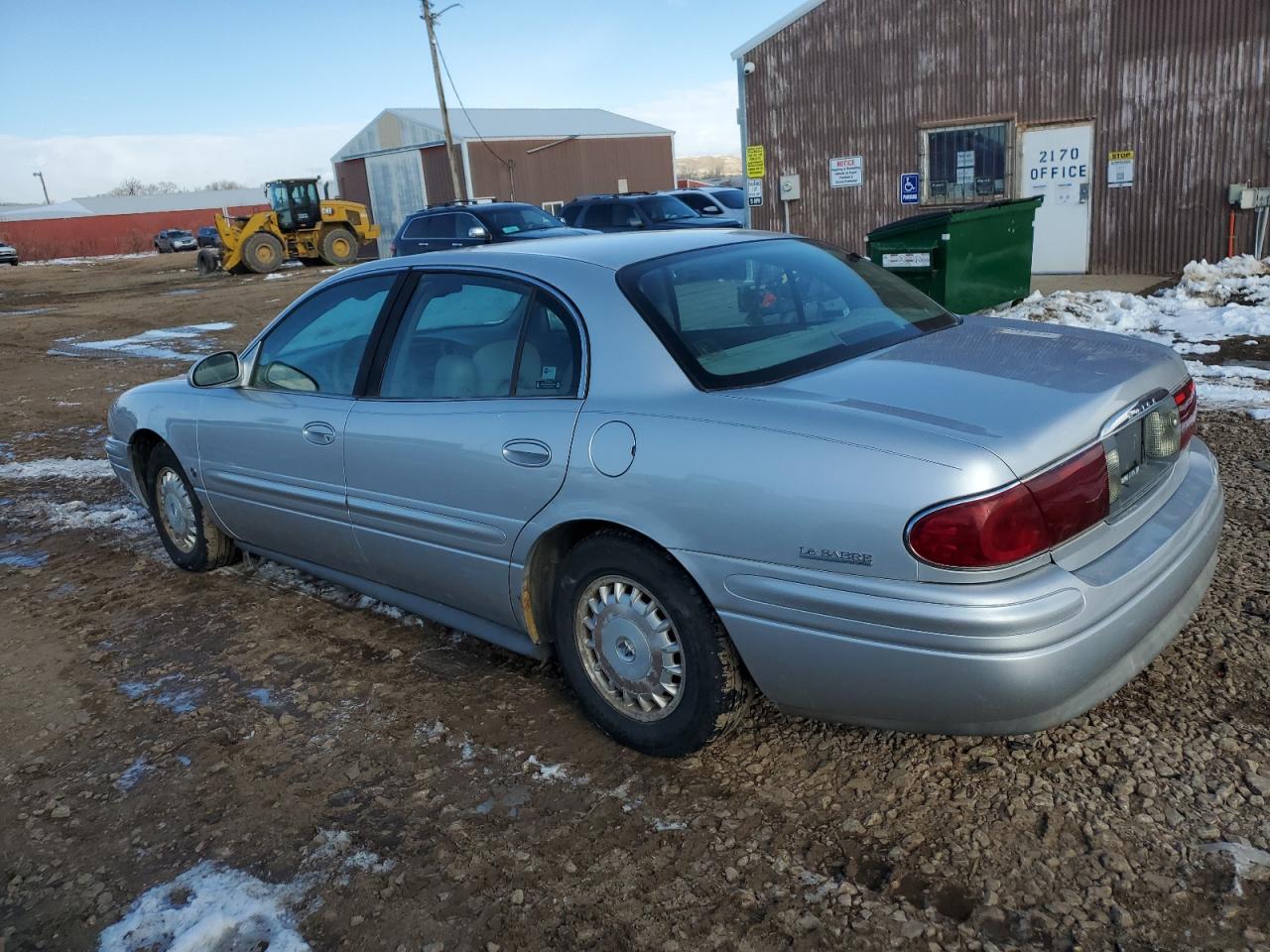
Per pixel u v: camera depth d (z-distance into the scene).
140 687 3.78
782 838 2.60
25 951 2.42
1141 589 2.48
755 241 3.59
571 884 2.50
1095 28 13.52
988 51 14.41
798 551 2.47
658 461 2.71
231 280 28.25
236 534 4.60
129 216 73.00
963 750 2.88
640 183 42.88
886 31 15.21
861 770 2.84
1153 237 13.77
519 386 3.17
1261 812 2.50
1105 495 2.48
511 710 3.38
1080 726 2.93
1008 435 2.34
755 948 2.24
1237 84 12.69
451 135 35.44
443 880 2.56
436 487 3.34
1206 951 2.12
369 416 3.59
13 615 4.62
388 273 3.75
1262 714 2.90
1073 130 14.04
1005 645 2.26
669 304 3.00
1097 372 2.72
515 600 3.24
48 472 7.29
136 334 15.92
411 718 3.38
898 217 15.87
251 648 4.04
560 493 2.94
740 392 2.73
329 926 2.42
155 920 2.49
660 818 2.72
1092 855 2.41
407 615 4.24
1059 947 2.16
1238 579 3.76
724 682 2.76
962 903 2.31
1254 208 12.74
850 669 2.48
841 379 2.74
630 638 2.94
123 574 5.05
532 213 18.56
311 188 30.05
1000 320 3.49
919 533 2.28
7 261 56.09
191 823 2.89
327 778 3.05
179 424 4.56
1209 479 3.02
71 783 3.15
